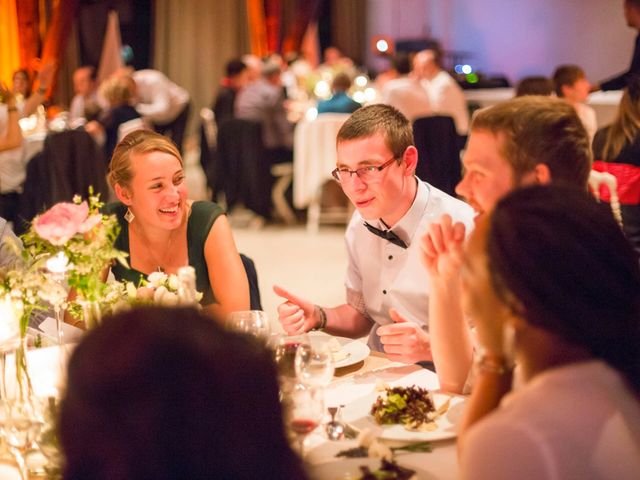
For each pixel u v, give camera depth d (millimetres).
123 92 7344
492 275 1085
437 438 1577
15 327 1667
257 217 7707
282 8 12023
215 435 766
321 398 1497
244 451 776
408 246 2342
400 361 2039
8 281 1650
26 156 5902
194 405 758
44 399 1504
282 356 1673
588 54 11109
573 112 1592
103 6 9891
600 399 1020
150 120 8492
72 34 9898
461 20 12195
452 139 5871
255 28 11836
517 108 1588
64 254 1642
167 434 755
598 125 7406
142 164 2291
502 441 1004
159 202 2309
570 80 5844
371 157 2213
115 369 753
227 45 12109
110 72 9641
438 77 7754
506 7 11742
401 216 2314
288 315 2258
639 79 3941
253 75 8898
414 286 2359
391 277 2389
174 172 2316
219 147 7504
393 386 1913
